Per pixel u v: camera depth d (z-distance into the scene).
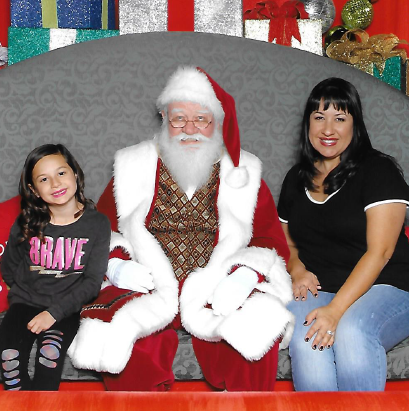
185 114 2.33
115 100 2.80
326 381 2.02
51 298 2.19
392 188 2.17
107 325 2.03
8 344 2.04
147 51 2.83
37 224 2.25
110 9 3.42
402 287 2.20
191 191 2.36
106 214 2.42
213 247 2.33
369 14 3.53
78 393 1.46
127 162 2.42
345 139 2.27
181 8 3.31
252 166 2.43
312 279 2.26
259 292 2.14
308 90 2.84
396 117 2.83
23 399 1.42
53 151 2.29
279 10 3.26
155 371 2.02
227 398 1.44
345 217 2.22
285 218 2.47
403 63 3.33
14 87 2.78
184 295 2.19
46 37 3.14
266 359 2.07
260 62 2.85
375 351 2.00
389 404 1.40
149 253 2.25
